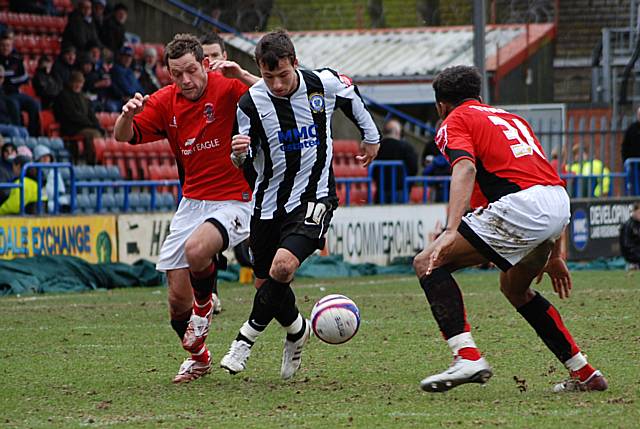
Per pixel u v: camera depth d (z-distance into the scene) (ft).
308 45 289.33
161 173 196.95
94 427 58.13
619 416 58.59
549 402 63.31
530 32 286.46
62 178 167.22
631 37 277.03
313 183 71.72
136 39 235.81
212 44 103.60
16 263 148.56
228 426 57.72
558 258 68.13
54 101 197.26
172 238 76.69
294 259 69.36
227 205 76.28
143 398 67.46
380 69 272.10
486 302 126.00
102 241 160.56
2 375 77.41
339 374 75.97
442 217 197.77
